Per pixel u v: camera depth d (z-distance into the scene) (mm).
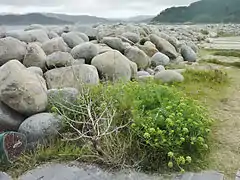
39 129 3475
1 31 6996
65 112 3744
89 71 4828
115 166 3184
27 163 3254
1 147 3184
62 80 4711
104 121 3414
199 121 3527
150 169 3164
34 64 5059
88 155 3271
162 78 6047
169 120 3240
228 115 4551
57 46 6055
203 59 10250
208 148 3508
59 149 3430
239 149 3561
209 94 5531
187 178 3043
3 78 3641
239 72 7773
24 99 3582
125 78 5254
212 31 22953
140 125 3367
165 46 9344
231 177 3072
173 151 3246
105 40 7531
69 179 3029
